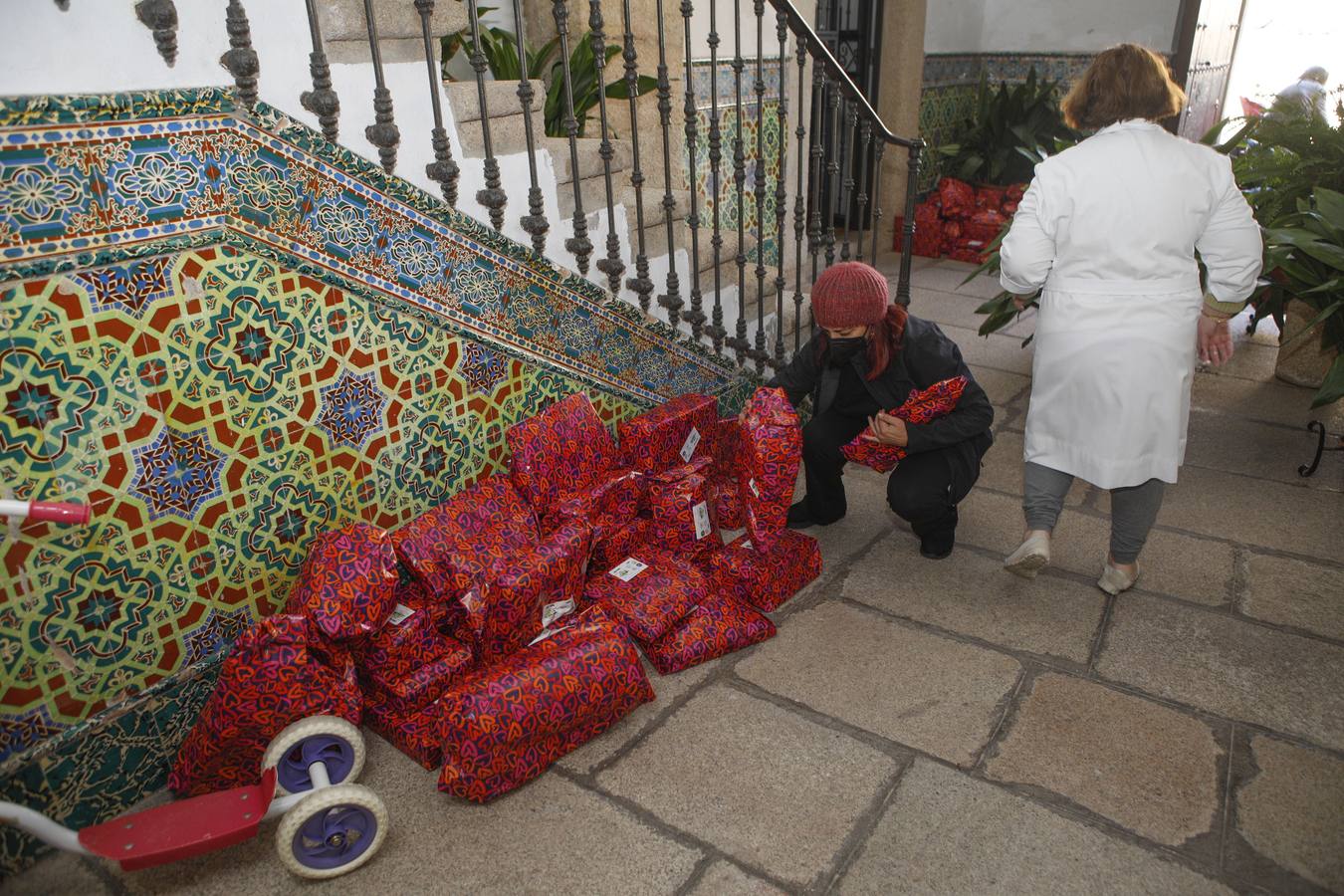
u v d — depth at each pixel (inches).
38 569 66.6
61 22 60.7
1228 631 100.2
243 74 69.1
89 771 73.3
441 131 85.1
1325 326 158.2
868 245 277.6
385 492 90.8
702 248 138.0
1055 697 90.3
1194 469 139.3
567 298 104.7
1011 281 96.8
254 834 69.6
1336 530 121.0
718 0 166.7
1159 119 90.4
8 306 61.3
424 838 74.7
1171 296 88.3
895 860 72.0
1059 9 279.9
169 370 70.9
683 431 116.2
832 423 115.5
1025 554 98.2
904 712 88.6
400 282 85.7
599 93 103.0
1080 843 73.3
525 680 78.6
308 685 74.4
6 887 70.5
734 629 97.8
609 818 76.5
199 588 77.3
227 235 71.6
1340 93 172.9
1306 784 78.8
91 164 63.0
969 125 278.1
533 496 98.8
